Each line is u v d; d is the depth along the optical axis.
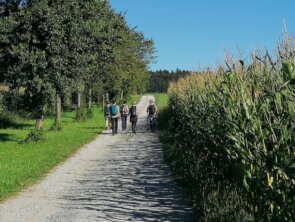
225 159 9.07
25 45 20.33
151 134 28.16
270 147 6.54
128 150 20.17
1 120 35.44
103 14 27.19
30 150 19.36
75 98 57.22
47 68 21.00
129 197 10.53
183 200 10.02
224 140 8.91
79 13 21.38
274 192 6.07
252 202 6.98
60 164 16.20
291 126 5.93
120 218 8.70
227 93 8.05
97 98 59.00
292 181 5.55
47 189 11.74
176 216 8.71
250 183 6.92
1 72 21.44
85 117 40.69
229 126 7.56
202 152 12.17
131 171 14.32
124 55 50.03
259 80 7.30
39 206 9.87
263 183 6.48
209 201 8.36
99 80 46.41
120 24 31.44
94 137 26.45
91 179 13.14
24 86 21.06
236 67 8.27
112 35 27.27
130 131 30.86
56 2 20.78
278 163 5.95
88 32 22.19
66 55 20.98
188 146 15.08
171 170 14.12
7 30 20.02
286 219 5.77
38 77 20.77
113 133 28.16
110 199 10.40
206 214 7.83
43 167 15.01
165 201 9.98
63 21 20.78
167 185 11.78
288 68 5.35
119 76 50.12
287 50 6.55
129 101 74.50
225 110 8.10
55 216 8.98
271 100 6.66
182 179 11.83
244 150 6.95
